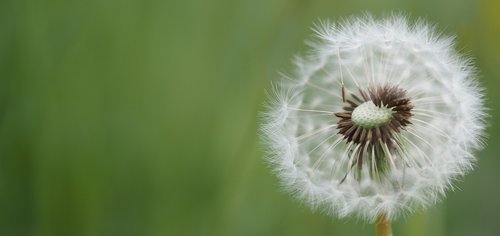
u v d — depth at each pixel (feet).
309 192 1.16
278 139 1.18
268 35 1.43
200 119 1.41
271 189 1.38
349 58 1.21
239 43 1.44
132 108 1.42
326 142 1.20
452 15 1.49
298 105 1.21
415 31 1.21
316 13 1.44
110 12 1.43
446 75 1.19
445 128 1.18
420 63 1.20
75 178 1.40
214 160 1.39
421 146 1.18
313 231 1.38
